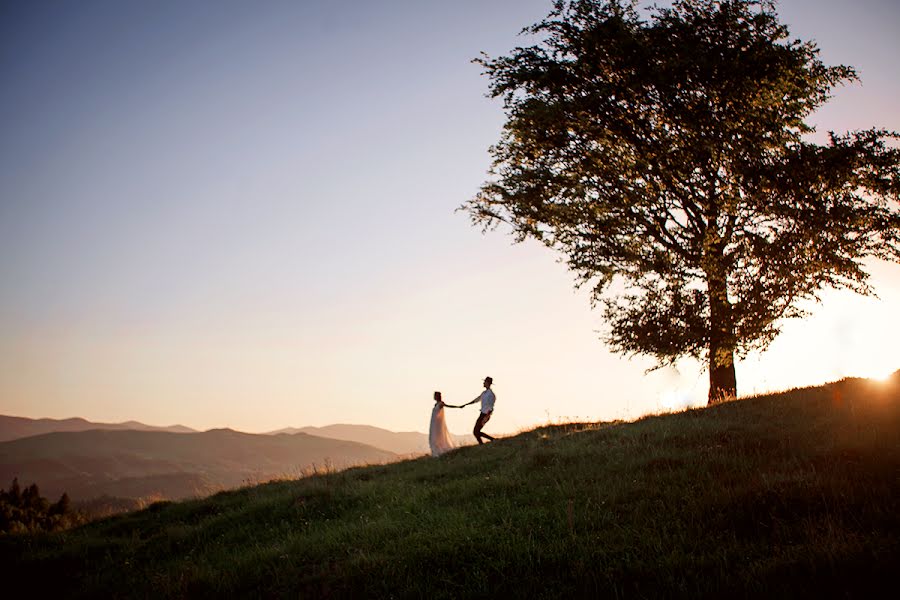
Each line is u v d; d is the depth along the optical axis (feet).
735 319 68.39
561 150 77.05
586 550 24.09
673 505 28.09
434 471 50.75
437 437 65.92
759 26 69.15
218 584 28.07
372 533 31.27
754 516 25.31
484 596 21.88
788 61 66.39
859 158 63.67
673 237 75.36
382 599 22.99
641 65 69.36
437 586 23.54
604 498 31.09
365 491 44.93
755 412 49.19
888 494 24.82
